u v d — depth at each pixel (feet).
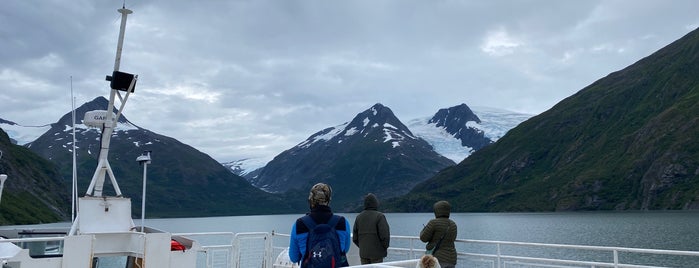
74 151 44.24
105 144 40.11
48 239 32.17
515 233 375.86
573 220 522.88
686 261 145.48
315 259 21.03
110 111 39.70
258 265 46.11
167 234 36.11
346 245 21.93
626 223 435.53
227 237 184.24
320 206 22.21
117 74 38.83
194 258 37.27
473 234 375.86
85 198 37.35
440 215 33.55
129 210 38.91
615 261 32.01
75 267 32.73
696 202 616.39
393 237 41.68
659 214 553.23
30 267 31.63
